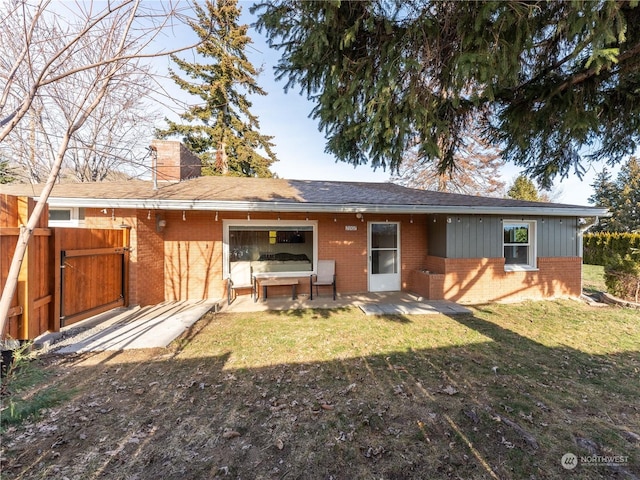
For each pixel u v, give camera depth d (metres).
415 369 3.87
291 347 4.65
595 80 3.49
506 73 2.95
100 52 3.11
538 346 4.68
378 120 3.35
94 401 3.10
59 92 3.33
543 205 8.25
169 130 15.78
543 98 3.74
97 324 5.60
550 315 6.53
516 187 24.59
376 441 2.52
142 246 6.96
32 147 4.88
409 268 9.07
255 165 17.83
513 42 2.84
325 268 8.56
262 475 2.18
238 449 2.44
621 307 7.25
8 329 3.87
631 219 25.39
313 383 3.51
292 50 3.60
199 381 3.55
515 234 8.57
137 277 6.80
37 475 2.15
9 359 3.31
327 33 3.14
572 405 3.04
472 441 2.51
